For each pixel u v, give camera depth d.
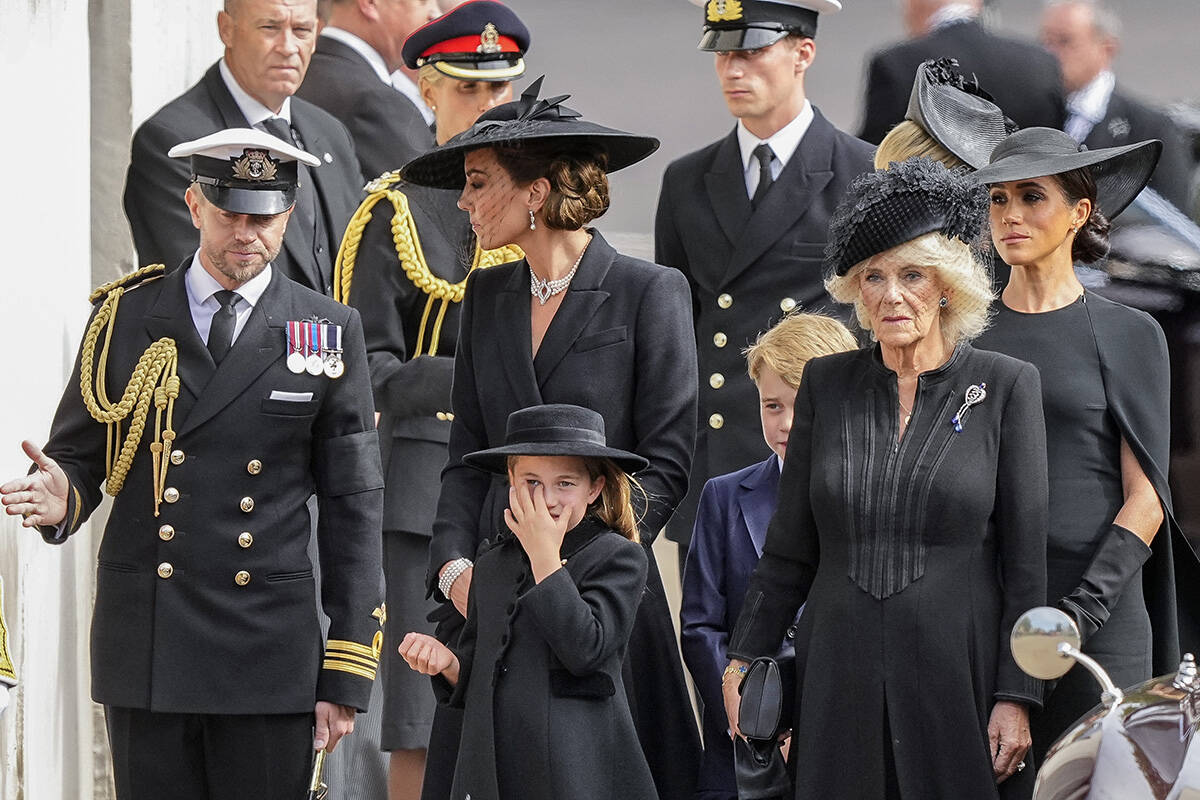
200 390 20.14
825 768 16.58
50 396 24.47
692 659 19.91
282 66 25.86
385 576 24.86
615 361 18.58
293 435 20.31
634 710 18.67
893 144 21.70
